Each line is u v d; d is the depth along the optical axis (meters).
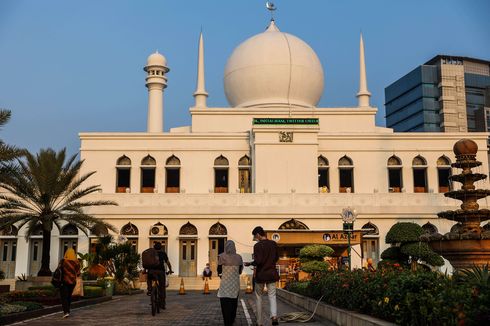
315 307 17.23
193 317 18.78
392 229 33.66
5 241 45.94
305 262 29.25
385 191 50.06
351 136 50.69
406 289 11.10
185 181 49.81
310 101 58.34
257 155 48.25
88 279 37.78
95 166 49.84
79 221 37.28
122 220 45.59
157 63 57.06
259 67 56.66
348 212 27.28
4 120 24.30
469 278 10.63
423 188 50.59
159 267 20.36
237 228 45.50
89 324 17.06
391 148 50.72
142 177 50.16
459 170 50.19
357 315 12.92
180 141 50.41
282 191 47.75
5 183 35.44
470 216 20.73
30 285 35.31
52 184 35.88
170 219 45.62
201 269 44.97
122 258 37.31
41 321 18.16
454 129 139.12
